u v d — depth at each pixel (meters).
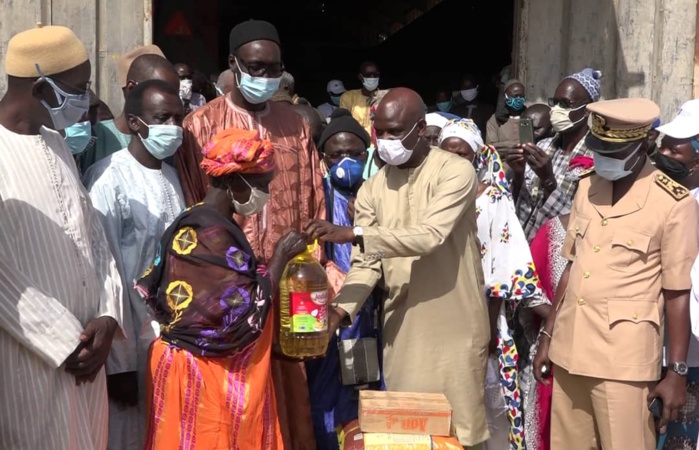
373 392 3.80
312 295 3.51
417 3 17.72
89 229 3.31
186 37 11.75
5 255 2.97
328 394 4.20
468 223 3.89
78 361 3.12
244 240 3.25
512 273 4.31
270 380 3.39
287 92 6.05
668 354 3.57
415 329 3.88
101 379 3.35
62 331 3.05
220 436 3.22
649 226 3.57
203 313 3.16
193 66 11.84
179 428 3.23
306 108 5.56
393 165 3.96
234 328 3.15
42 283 3.06
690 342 3.74
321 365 4.20
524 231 4.98
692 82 7.55
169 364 3.23
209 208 3.26
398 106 3.70
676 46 7.51
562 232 4.34
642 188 3.63
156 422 3.27
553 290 4.33
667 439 3.90
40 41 3.02
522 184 4.96
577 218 3.81
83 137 3.77
